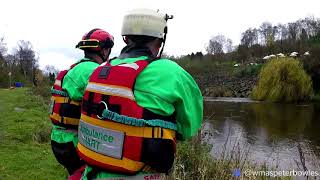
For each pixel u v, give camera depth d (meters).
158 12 2.41
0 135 9.55
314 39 56.03
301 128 18.53
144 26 2.34
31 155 8.00
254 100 34.09
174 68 2.22
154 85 2.18
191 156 6.39
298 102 31.75
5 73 45.84
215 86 41.94
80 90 3.29
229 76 44.47
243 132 16.86
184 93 2.21
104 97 2.23
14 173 6.80
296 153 12.95
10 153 8.09
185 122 2.27
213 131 16.39
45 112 15.73
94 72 2.41
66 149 3.32
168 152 2.20
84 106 2.39
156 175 2.24
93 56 3.46
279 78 32.72
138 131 2.15
